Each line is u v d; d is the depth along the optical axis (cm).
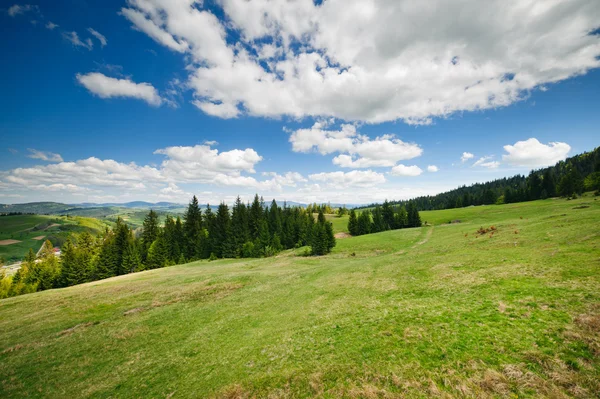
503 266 2344
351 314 2017
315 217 16562
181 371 1689
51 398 1577
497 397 888
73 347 2272
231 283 4028
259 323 2300
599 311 1230
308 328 1919
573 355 997
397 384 1056
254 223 9581
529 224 4512
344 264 4709
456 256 3272
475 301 1722
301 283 3591
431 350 1248
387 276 3014
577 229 3047
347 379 1173
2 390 1703
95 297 3856
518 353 1087
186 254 8588
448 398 923
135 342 2266
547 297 1519
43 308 3597
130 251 7831
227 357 1748
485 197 15162
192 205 9325
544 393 862
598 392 810
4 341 2538
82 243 9812
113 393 1555
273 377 1351
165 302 3353
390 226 11612
